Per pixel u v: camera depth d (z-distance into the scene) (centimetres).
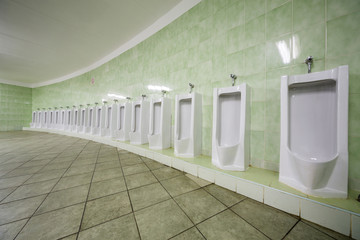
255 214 89
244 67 149
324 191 87
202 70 185
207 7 181
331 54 107
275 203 95
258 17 141
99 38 299
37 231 72
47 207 93
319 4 112
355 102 99
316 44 113
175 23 219
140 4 212
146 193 111
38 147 280
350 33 101
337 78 90
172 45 224
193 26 196
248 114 139
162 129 207
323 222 80
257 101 141
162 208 92
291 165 102
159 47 245
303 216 86
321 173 86
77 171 156
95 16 235
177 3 213
